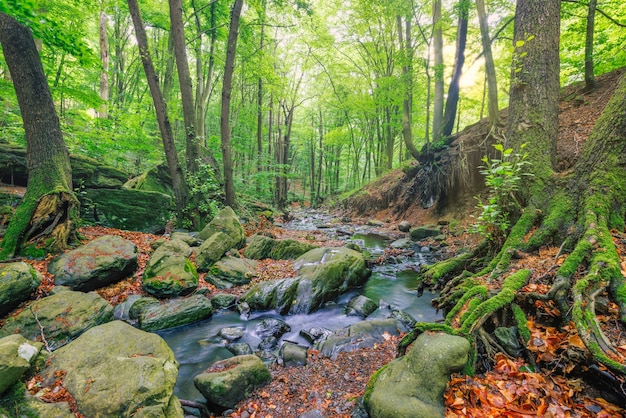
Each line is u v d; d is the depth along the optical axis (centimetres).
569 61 1127
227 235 814
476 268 602
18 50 640
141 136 1385
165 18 1502
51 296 492
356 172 2938
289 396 349
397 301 639
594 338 288
